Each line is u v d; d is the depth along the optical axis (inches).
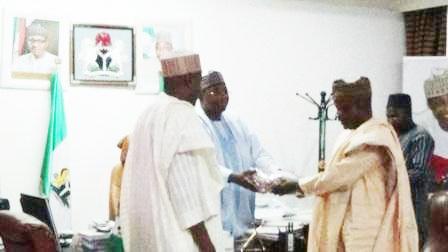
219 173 85.4
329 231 101.8
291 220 134.4
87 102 147.3
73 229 145.4
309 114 169.2
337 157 101.7
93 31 147.4
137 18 151.5
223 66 160.1
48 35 143.4
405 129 145.7
